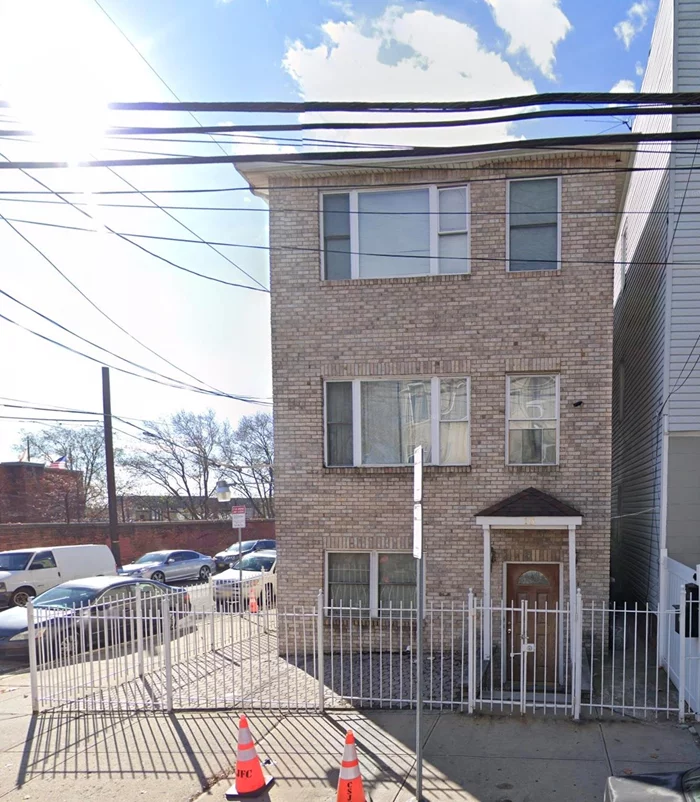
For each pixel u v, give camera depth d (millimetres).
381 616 9250
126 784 5145
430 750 5590
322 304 9469
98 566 17500
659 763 5258
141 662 8219
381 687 7090
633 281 11328
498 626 8711
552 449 8969
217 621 11039
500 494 8945
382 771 5207
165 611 6934
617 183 9766
